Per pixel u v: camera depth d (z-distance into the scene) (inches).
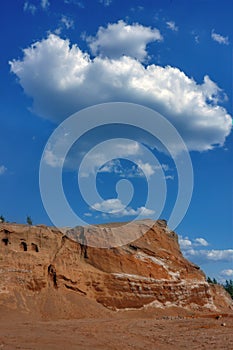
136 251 3627.0
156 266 3595.0
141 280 3403.1
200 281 3821.4
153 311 3272.6
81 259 3393.2
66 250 3223.4
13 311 2513.5
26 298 2679.6
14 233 2962.6
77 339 1701.5
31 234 3043.8
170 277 3602.4
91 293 3139.8
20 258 2854.3
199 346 1715.1
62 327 2103.8
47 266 2974.9
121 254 3494.1
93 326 2217.0
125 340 1788.9
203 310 3629.4
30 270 2842.0
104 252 3449.8
